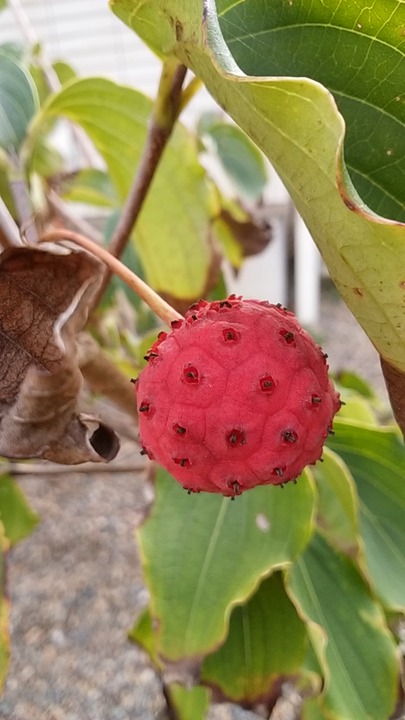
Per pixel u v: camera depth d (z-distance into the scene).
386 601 0.13
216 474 0.08
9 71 0.14
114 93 0.13
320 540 0.14
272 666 0.14
